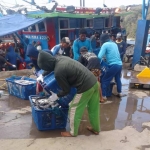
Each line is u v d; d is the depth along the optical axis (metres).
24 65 8.96
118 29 10.18
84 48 4.73
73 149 3.22
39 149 3.21
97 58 4.50
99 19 9.47
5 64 8.37
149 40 11.59
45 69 3.23
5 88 6.16
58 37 8.12
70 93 3.67
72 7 8.12
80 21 8.76
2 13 10.03
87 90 3.23
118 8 10.16
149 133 3.71
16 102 5.14
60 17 7.92
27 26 7.56
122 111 4.67
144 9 8.42
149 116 4.43
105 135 3.63
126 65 9.52
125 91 6.03
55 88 3.66
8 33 7.18
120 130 3.81
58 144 3.34
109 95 5.53
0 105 4.95
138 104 5.08
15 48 9.38
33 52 4.57
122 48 7.87
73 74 3.16
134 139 3.51
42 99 3.98
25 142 3.39
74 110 3.36
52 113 3.65
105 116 4.42
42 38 8.45
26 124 4.01
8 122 4.10
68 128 3.85
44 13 7.92
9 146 3.29
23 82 5.39
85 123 4.07
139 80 6.54
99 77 4.86
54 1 8.00
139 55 8.73
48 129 3.77
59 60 3.19
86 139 3.48
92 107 3.47
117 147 3.29
